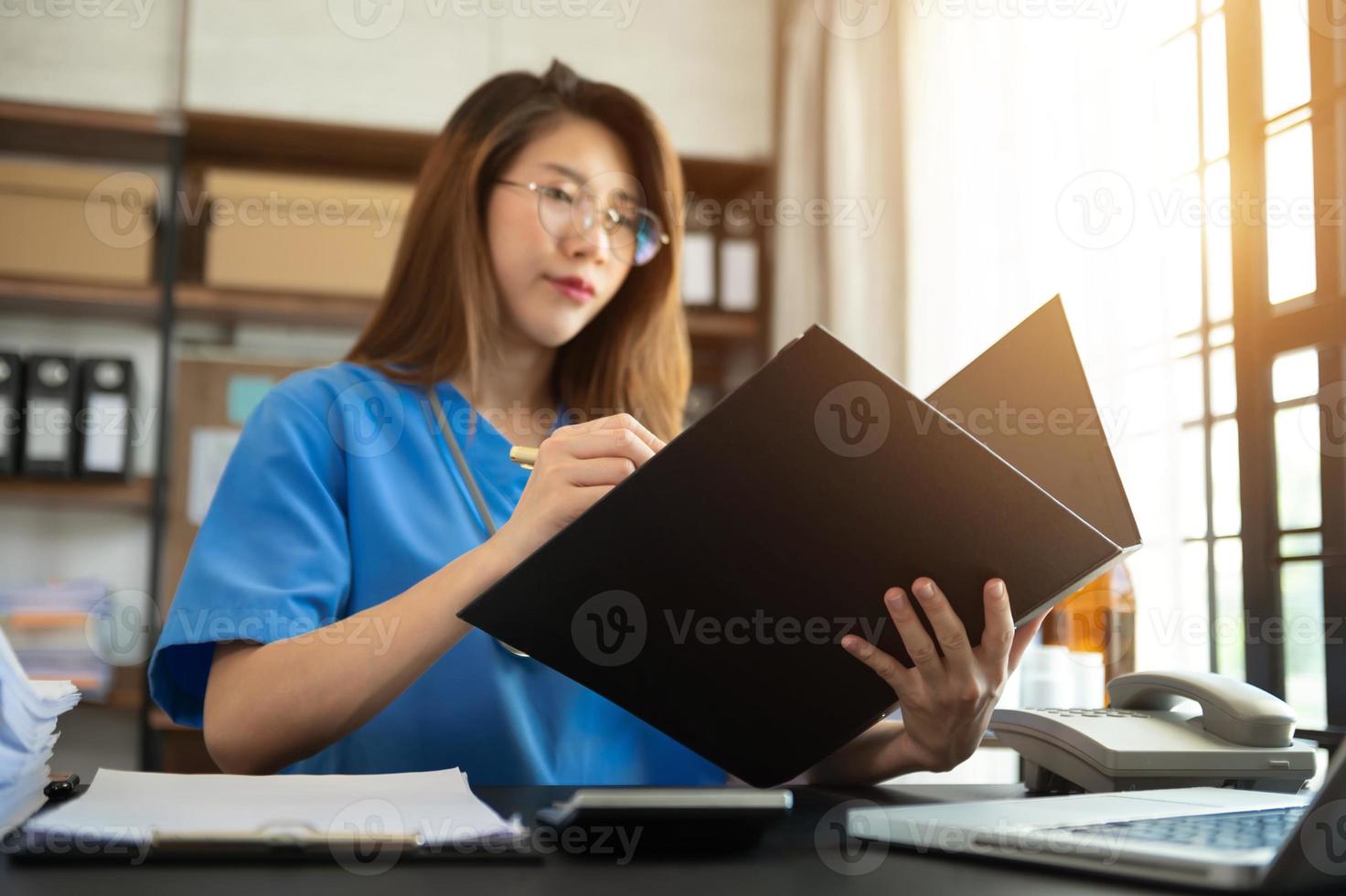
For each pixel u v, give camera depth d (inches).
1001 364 35.6
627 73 108.7
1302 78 52.7
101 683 96.2
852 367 24.0
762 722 29.7
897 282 95.0
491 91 50.1
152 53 102.3
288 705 33.6
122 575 108.9
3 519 107.4
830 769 38.1
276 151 109.6
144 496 101.0
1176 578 60.0
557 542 25.8
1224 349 59.8
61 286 99.4
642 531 25.7
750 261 111.7
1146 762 32.4
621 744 43.9
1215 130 61.1
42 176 100.3
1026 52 77.8
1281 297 53.4
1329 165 50.4
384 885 18.5
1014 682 64.4
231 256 101.7
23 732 24.2
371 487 43.1
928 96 90.9
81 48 101.5
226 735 34.2
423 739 40.9
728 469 24.8
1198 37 62.7
